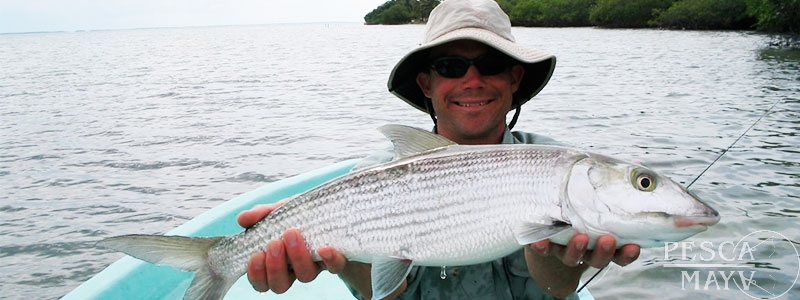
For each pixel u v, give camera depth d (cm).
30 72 982
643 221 71
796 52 898
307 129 381
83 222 223
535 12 2456
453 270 86
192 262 79
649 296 144
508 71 93
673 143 297
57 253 198
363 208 76
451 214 75
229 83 700
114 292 108
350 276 85
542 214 73
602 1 2117
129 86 693
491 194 75
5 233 214
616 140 311
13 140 369
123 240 77
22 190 262
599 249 72
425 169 76
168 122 423
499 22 96
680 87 532
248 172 283
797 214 189
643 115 387
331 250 76
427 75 100
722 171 240
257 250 78
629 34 1627
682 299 142
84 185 269
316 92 582
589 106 434
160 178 277
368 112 445
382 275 75
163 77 809
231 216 137
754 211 193
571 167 73
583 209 72
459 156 77
